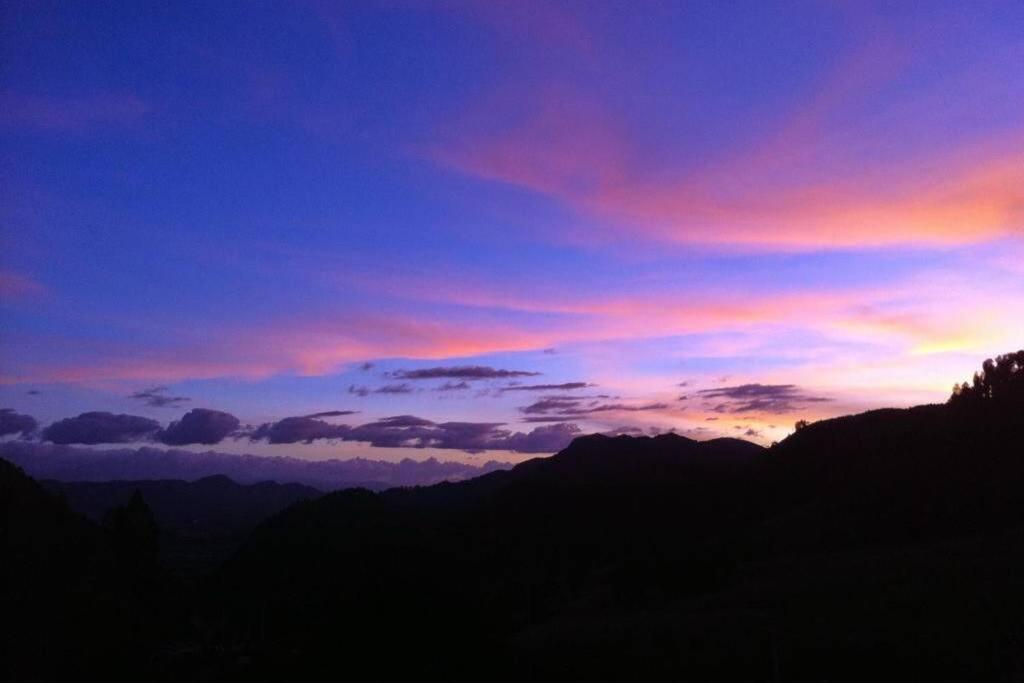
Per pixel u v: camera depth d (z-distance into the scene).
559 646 36.84
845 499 67.75
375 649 32.56
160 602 45.28
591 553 77.38
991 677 23.86
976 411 72.00
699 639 33.25
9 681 29.92
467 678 31.69
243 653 38.97
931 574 35.50
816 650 29.16
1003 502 53.31
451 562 50.69
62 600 36.03
